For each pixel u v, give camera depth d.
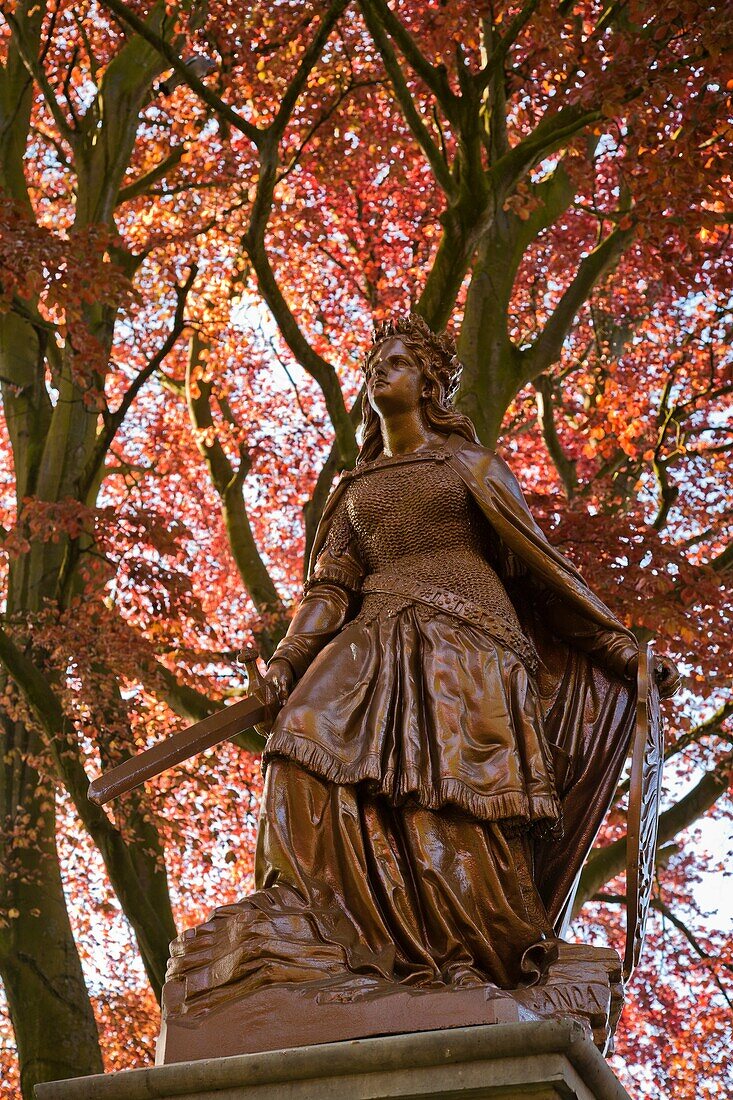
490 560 6.10
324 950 4.96
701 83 12.42
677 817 13.96
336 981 4.84
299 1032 4.71
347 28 16.48
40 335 14.45
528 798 5.40
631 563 12.92
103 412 14.18
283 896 5.15
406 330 6.36
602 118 12.83
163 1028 4.88
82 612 13.76
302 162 17.64
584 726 5.85
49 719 12.98
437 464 6.08
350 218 18.36
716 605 12.83
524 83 14.80
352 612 6.13
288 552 19.25
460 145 12.37
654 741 5.58
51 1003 12.58
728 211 13.87
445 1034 4.39
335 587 6.09
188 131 16.95
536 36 12.84
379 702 5.53
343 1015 4.70
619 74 12.20
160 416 19.55
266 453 17.23
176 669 14.81
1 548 14.31
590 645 5.90
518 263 13.74
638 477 17.11
